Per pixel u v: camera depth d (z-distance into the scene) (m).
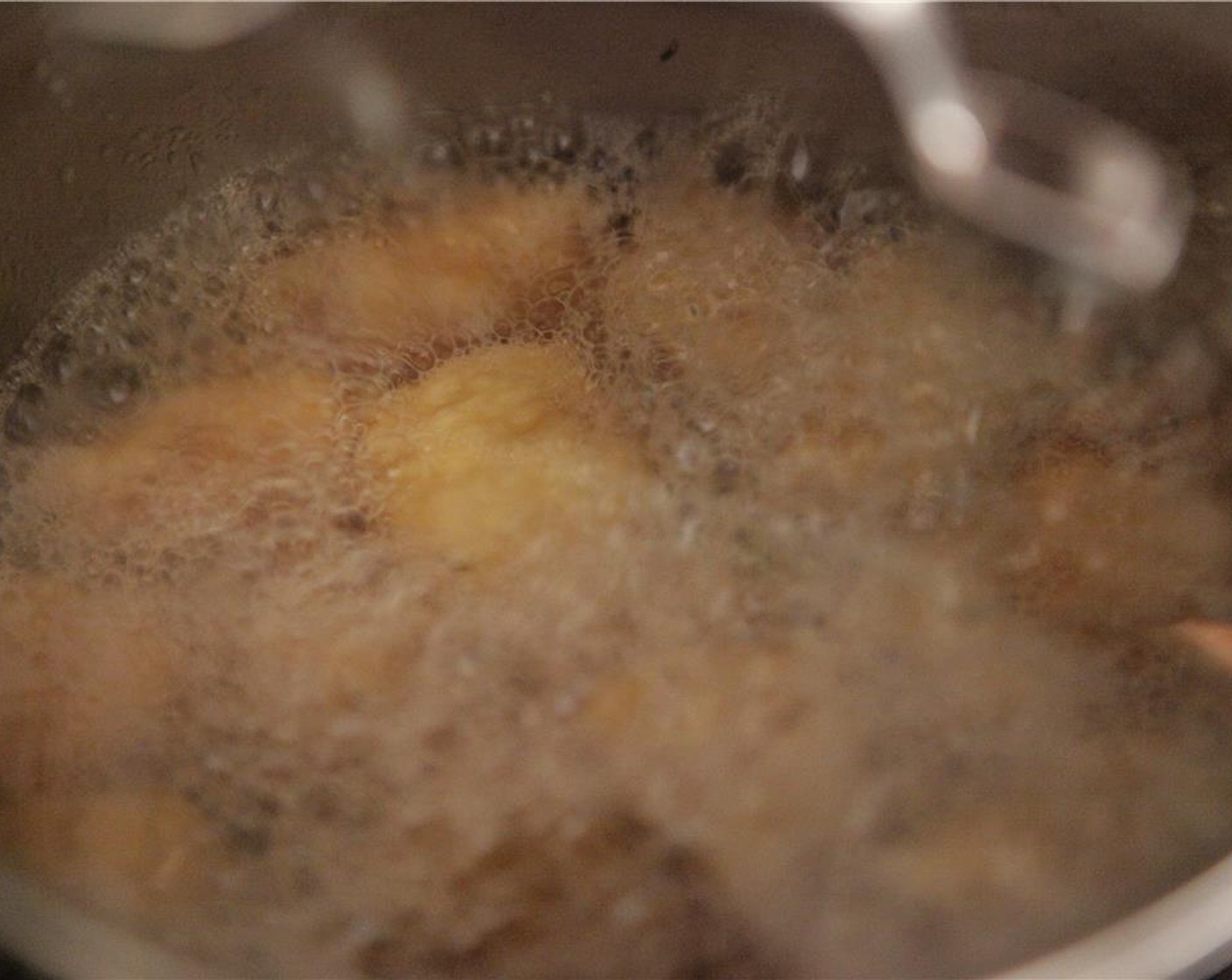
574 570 0.34
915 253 0.38
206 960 0.29
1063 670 0.32
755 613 0.33
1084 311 0.36
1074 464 0.34
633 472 0.35
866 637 0.33
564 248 0.39
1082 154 0.36
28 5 0.34
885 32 0.36
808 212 0.39
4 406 0.37
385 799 0.31
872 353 0.36
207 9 0.35
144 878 0.30
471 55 0.38
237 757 0.32
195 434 0.36
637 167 0.40
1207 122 0.35
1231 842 0.29
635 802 0.31
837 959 0.28
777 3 0.36
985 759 0.31
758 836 0.30
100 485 0.35
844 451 0.35
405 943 0.29
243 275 0.39
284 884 0.30
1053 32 0.35
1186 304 0.35
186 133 0.38
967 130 0.36
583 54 0.38
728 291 0.38
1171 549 0.33
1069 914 0.28
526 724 0.32
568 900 0.30
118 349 0.38
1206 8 0.33
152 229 0.39
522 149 0.40
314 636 0.33
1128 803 0.30
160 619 0.34
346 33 0.37
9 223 0.36
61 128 0.36
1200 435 0.34
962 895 0.29
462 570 0.34
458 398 0.36
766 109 0.39
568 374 0.36
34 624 0.34
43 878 0.30
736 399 0.36
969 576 0.33
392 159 0.40
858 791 0.30
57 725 0.32
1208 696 0.31
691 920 0.29
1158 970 0.24
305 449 0.36
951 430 0.35
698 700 0.32
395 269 0.38
